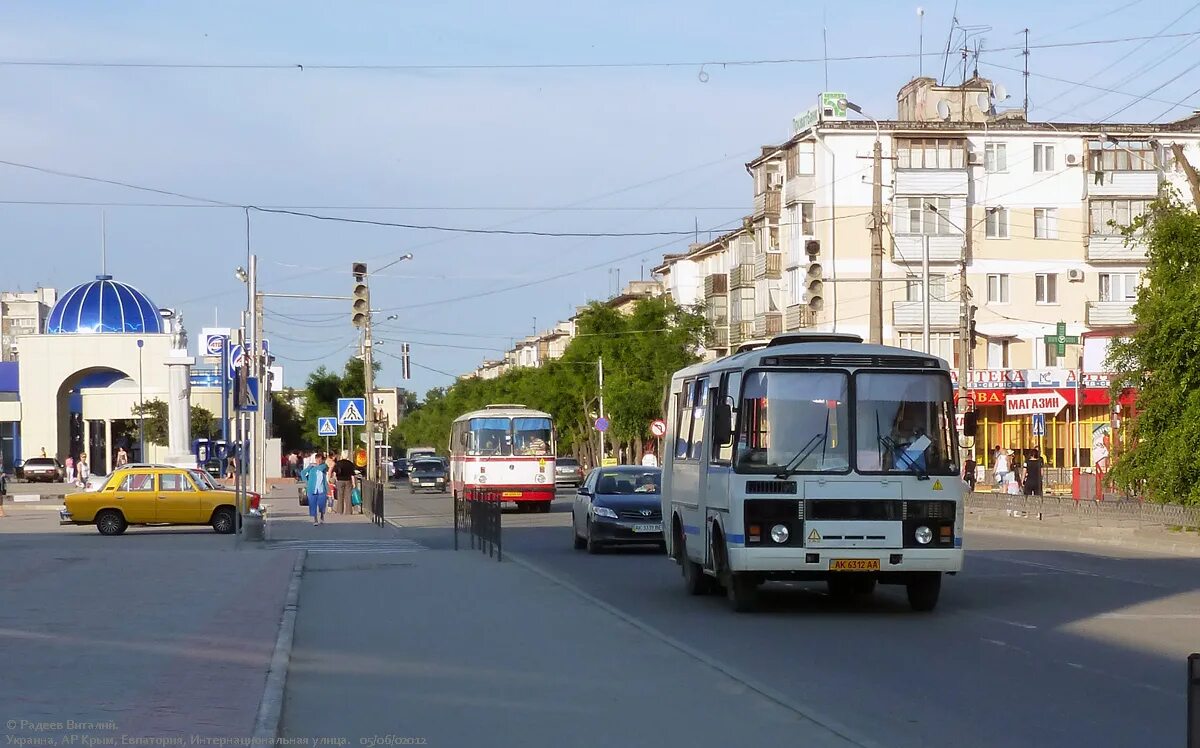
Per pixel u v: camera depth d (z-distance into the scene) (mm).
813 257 33781
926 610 16688
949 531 15953
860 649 13461
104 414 89062
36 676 11250
